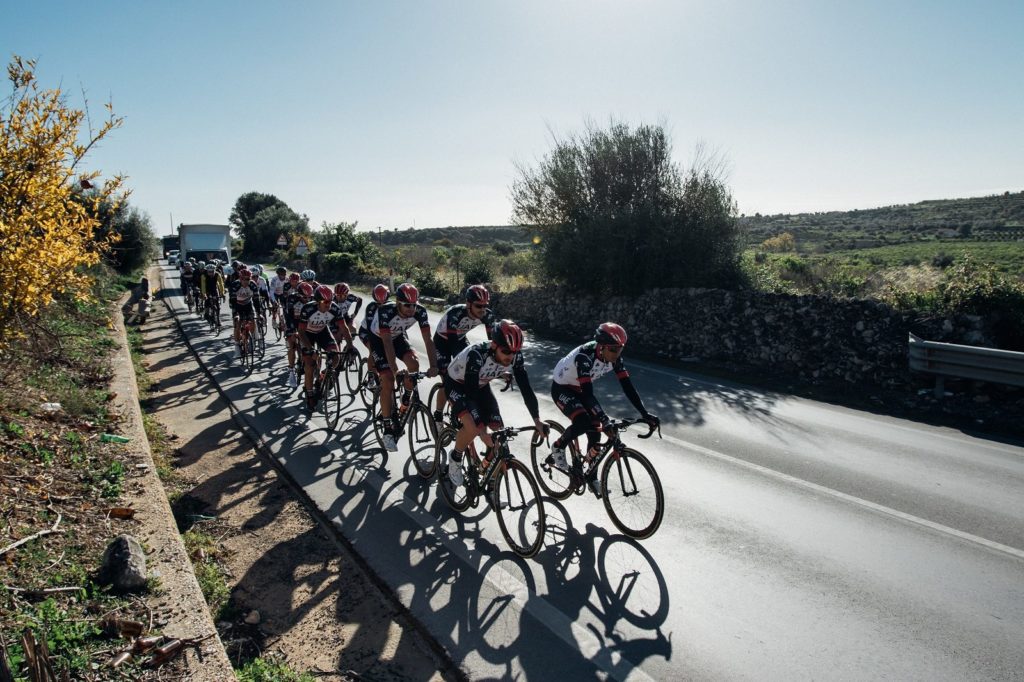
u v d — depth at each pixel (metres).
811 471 6.20
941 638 3.54
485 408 4.77
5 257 5.05
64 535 4.09
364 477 6.06
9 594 3.36
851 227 73.25
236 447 7.04
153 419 8.00
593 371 5.05
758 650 3.45
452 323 6.25
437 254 38.41
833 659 3.37
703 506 5.36
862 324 10.27
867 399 9.11
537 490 4.39
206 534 4.89
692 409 8.58
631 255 14.48
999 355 7.93
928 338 9.45
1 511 4.15
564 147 16.17
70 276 5.50
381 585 4.17
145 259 32.78
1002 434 7.47
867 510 5.27
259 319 11.56
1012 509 5.28
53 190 5.32
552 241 16.41
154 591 3.66
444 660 3.45
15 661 2.82
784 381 10.28
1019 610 3.81
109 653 3.09
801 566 4.35
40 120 5.14
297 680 3.22
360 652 3.53
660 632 3.62
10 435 5.31
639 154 14.97
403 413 6.64
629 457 4.80
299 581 4.27
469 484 5.08
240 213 73.06
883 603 3.89
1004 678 3.20
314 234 57.44
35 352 6.56
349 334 8.47
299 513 5.32
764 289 14.23
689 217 14.34
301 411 8.40
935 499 5.50
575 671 3.29
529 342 14.34
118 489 4.96
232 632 3.68
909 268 13.84
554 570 4.32
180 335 15.41
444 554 4.56
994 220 68.25
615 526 5.00
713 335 12.33
